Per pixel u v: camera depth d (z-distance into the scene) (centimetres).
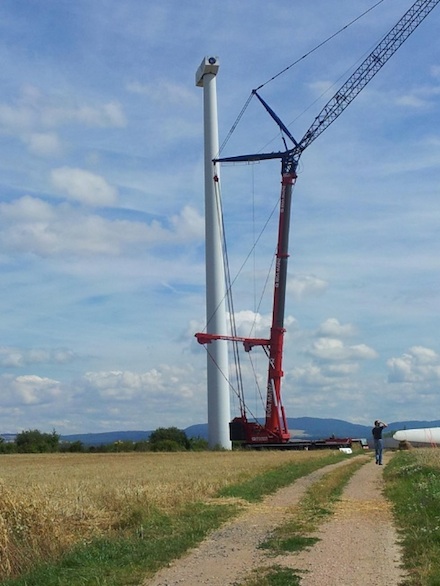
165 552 1503
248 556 1462
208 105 11806
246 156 11231
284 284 10512
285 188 10775
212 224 11369
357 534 1691
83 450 12662
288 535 1691
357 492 2692
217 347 10944
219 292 11194
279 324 10494
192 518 1995
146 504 2127
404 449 8138
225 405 10912
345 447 10488
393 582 1207
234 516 2064
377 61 11231
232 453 8800
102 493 2512
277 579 1234
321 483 3056
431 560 1322
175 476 3784
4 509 1642
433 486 2367
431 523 1681
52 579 1321
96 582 1276
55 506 1923
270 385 10469
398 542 1571
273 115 11169
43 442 12681
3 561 1468
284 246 10581
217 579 1272
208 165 11581
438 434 9544
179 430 13388
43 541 1609
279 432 10425
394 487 2714
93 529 1855
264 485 2991
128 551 1533
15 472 5178
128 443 12625
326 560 1392
